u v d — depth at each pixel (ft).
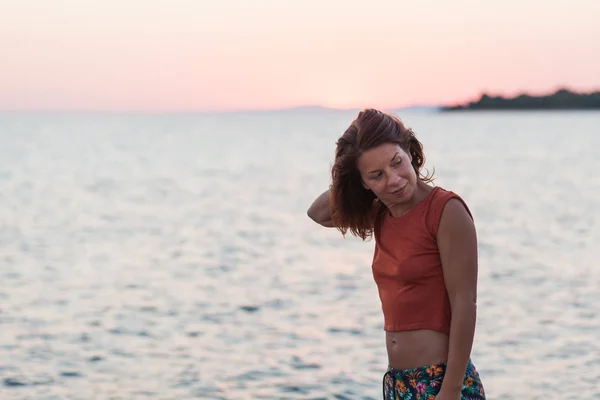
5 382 24.09
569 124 571.69
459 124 614.75
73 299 38.09
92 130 625.00
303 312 34.53
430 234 9.33
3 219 79.30
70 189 117.60
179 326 31.96
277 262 50.55
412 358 9.55
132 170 161.38
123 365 26.09
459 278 9.22
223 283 42.65
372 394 22.88
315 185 124.16
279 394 22.95
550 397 22.35
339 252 54.75
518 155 195.42
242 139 400.26
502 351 27.32
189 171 158.51
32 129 648.79
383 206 9.95
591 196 97.35
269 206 92.58
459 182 119.44
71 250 57.41
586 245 56.80
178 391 23.29
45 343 29.07
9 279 44.32
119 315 34.22
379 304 36.14
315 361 26.35
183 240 62.90
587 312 33.65
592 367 25.25
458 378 9.22
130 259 52.60
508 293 38.24
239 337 29.96
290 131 586.86
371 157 9.25
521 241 59.47
